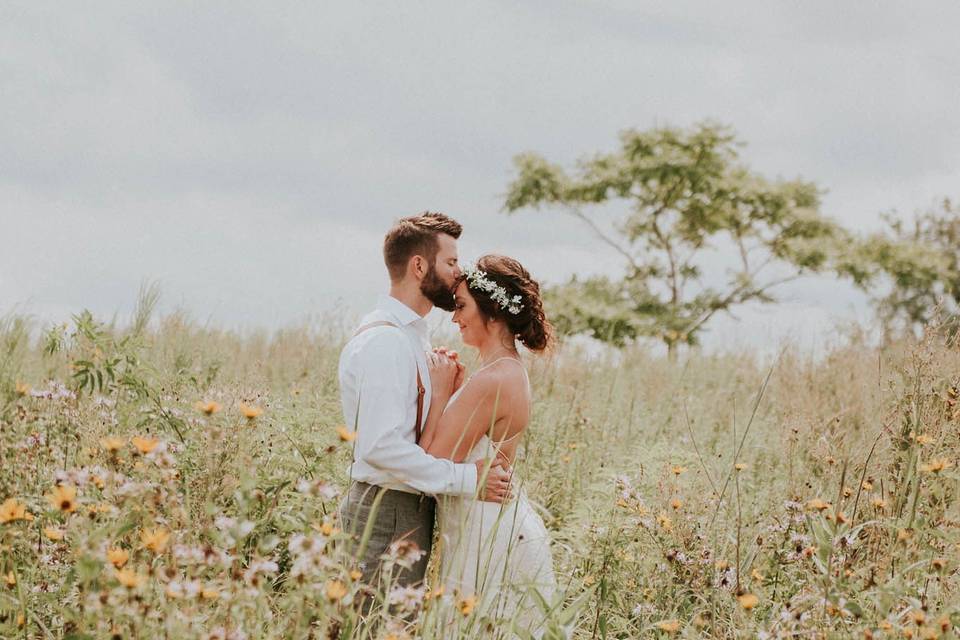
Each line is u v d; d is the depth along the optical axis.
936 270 26.47
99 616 2.33
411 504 3.44
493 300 3.67
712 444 5.65
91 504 2.70
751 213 30.59
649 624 3.33
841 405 5.79
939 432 4.08
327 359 6.84
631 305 27.33
